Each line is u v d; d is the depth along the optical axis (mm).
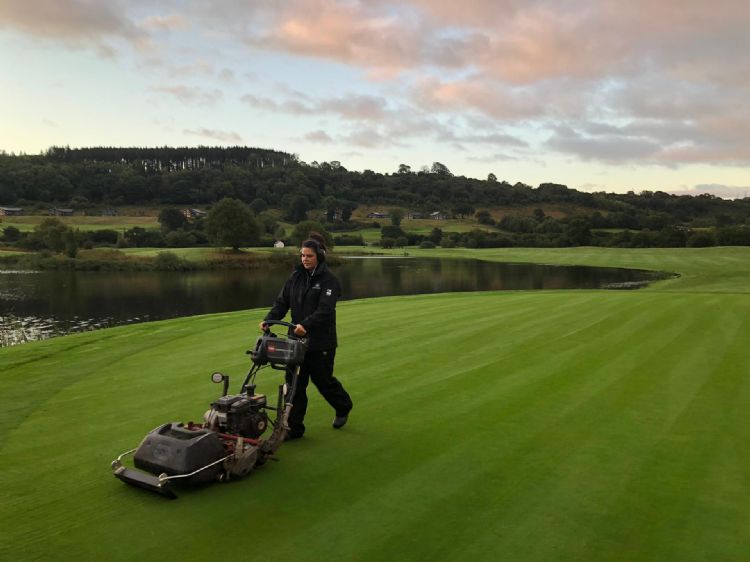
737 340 10852
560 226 139000
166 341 11734
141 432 6051
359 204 192250
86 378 8516
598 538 3859
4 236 87250
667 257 73688
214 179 183125
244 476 4848
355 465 5117
